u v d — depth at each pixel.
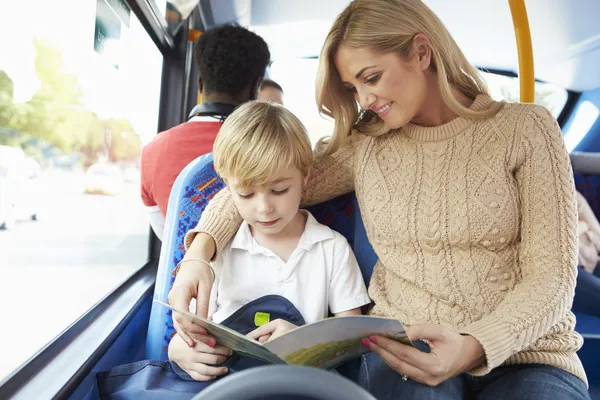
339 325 0.76
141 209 2.02
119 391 1.00
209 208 1.21
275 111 1.14
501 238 1.06
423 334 0.87
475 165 1.08
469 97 1.22
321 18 2.89
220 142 1.11
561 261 0.97
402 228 1.11
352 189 1.33
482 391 1.02
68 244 1.29
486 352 0.85
